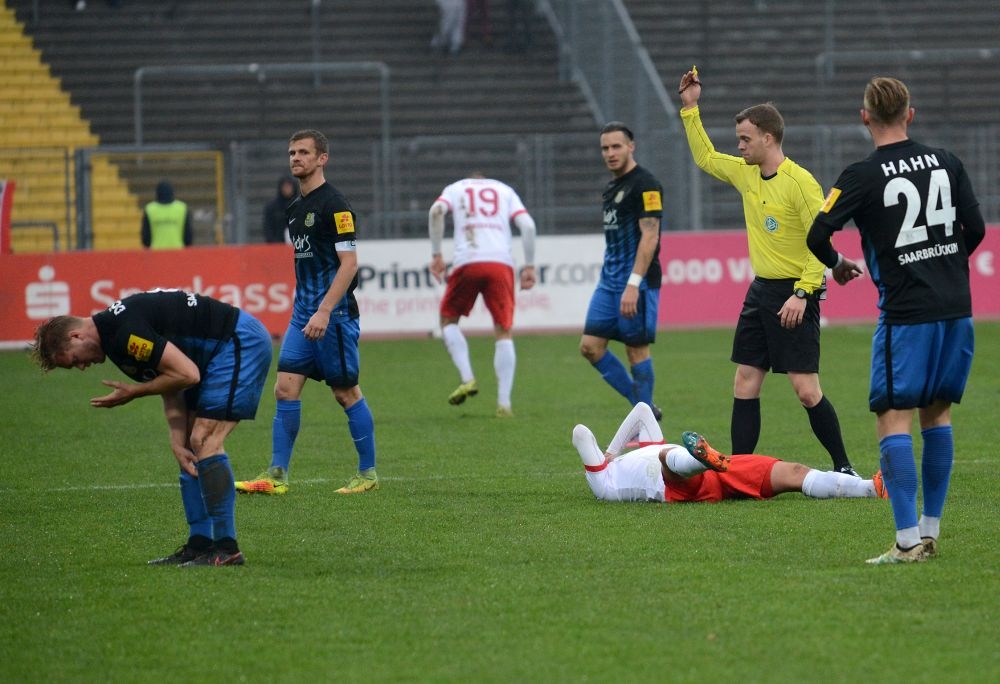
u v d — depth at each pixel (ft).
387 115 274.77
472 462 107.14
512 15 316.19
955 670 51.96
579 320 227.81
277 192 255.50
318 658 54.85
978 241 68.59
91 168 253.03
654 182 119.55
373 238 253.85
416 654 55.16
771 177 92.22
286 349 95.45
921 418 71.10
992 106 310.65
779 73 318.65
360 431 95.04
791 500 86.38
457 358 138.21
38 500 92.27
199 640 57.57
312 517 84.79
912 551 68.54
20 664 54.95
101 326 65.82
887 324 67.97
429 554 73.31
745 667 52.65
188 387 69.15
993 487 90.68
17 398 155.74
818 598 61.98
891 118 68.18
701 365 179.42
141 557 73.92
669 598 62.59
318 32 313.12
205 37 315.58
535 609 61.36
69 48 309.63
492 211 138.92
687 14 331.36
